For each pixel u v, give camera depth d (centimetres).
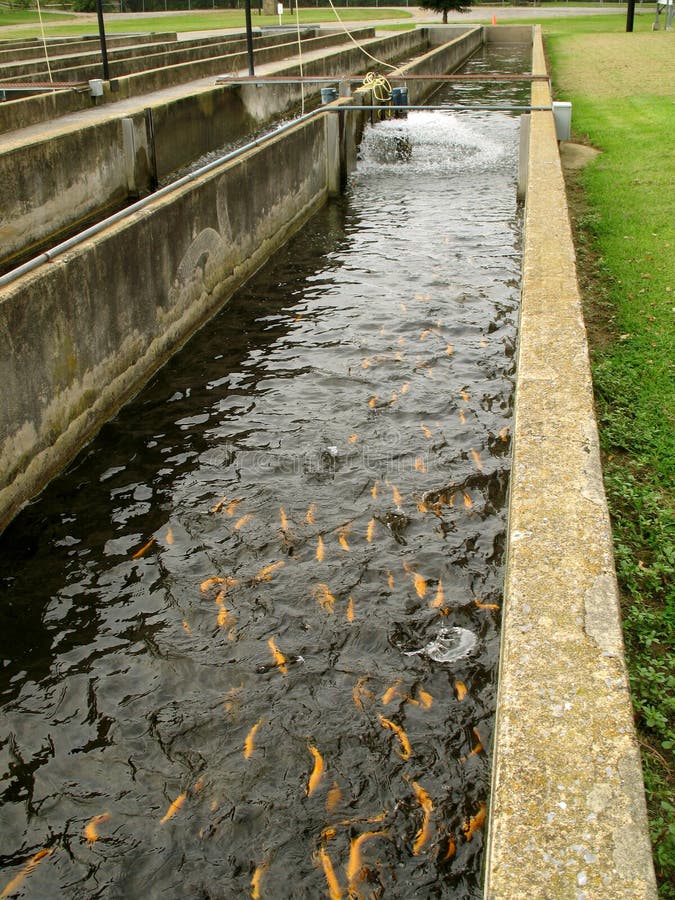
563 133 1422
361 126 1773
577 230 1080
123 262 787
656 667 405
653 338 749
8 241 1136
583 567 369
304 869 385
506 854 249
